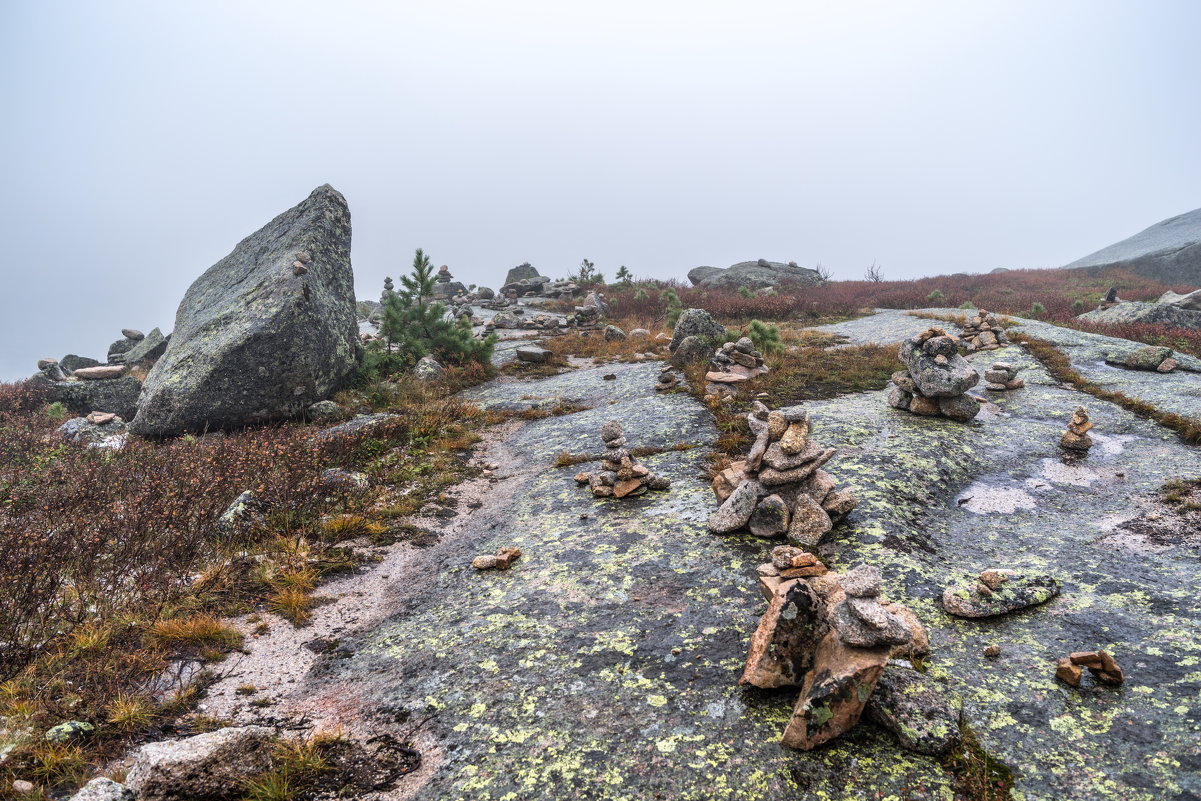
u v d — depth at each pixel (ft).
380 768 12.89
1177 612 15.94
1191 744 11.36
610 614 18.31
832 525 22.03
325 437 37.93
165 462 34.40
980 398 40.11
